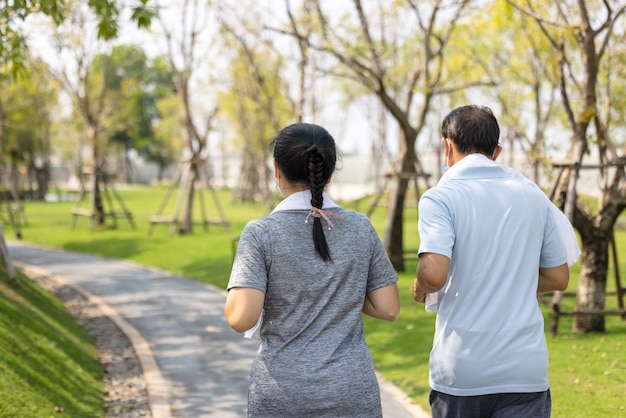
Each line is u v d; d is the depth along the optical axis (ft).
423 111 41.57
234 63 70.38
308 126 8.34
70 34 69.82
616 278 26.78
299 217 8.12
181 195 68.59
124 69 167.43
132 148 243.60
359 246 8.16
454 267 8.55
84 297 37.60
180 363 23.93
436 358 8.63
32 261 51.52
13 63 25.72
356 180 167.12
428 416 17.93
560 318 28.84
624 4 23.57
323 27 37.35
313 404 7.68
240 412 18.71
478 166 8.83
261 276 7.84
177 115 174.70
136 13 20.45
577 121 24.86
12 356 18.51
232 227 76.13
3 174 79.25
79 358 22.79
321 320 7.95
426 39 40.73
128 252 56.39
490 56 56.54
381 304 8.43
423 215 8.63
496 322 8.32
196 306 35.09
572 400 17.76
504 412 8.39
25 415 15.12
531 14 24.94
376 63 38.47
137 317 32.24
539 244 8.71
